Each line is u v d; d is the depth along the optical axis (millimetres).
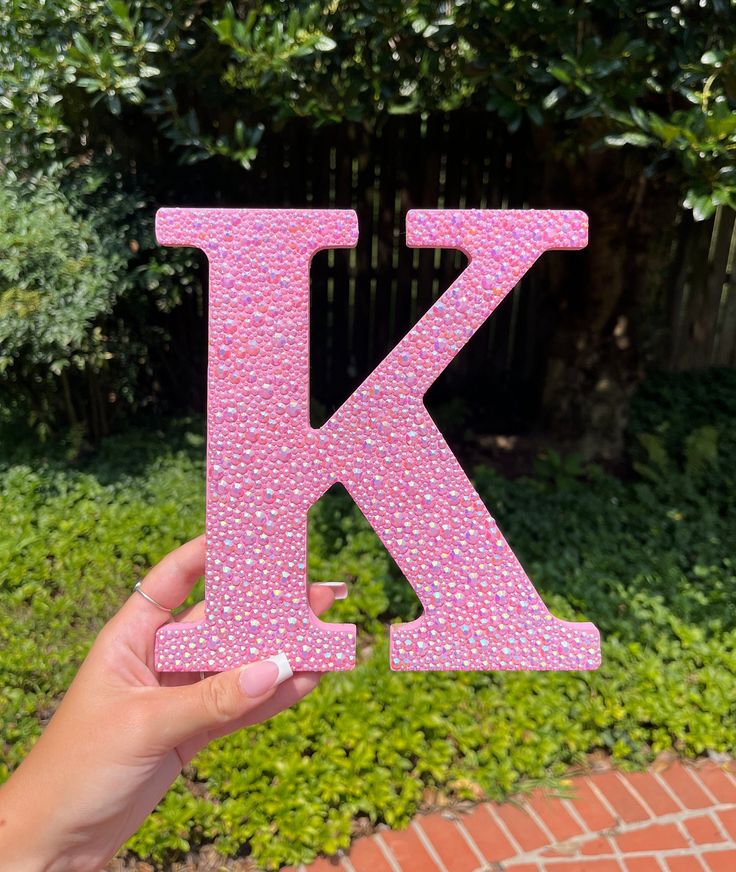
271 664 1335
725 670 2896
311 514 3775
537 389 5270
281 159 5051
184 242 1369
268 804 2355
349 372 5699
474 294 1395
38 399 4285
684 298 5637
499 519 3871
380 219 5336
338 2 3109
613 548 3658
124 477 4086
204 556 1644
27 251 3518
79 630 3062
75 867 1371
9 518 3627
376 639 3039
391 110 3580
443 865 2291
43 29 3379
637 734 2686
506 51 2875
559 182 4512
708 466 4418
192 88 3863
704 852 2348
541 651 1415
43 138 3787
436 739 2604
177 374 5035
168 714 1324
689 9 2725
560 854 2336
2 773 2406
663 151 2771
